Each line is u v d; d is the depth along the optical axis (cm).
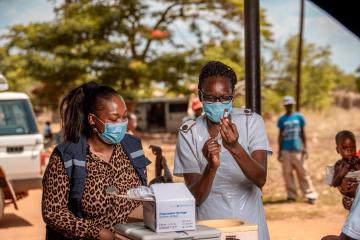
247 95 614
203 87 385
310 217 1143
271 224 1083
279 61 3806
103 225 376
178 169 408
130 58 3381
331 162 1900
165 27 3466
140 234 313
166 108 4128
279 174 1628
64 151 376
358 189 352
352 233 344
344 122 3575
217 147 366
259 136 400
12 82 4306
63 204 372
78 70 3253
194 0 3450
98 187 377
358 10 777
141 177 396
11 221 1181
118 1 3484
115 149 390
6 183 1093
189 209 316
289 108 1302
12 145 1116
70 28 3275
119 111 377
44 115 4644
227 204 397
